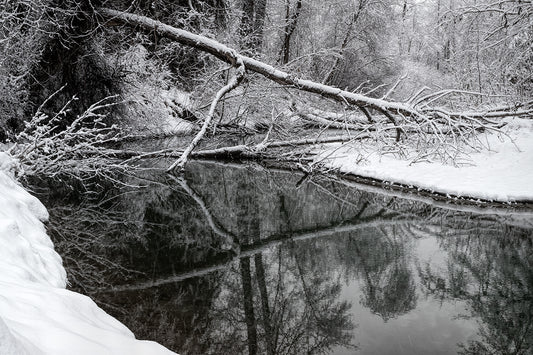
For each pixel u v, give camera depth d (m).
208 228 8.04
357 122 14.84
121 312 4.71
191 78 16.38
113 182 10.73
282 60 22.92
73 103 12.39
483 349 4.39
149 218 8.25
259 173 12.57
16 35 10.12
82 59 12.27
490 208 9.14
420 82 28.11
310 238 7.78
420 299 5.56
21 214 5.03
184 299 5.15
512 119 13.86
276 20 23.56
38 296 2.67
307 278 6.15
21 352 1.62
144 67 14.02
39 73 11.62
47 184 9.86
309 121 14.76
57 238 6.72
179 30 11.86
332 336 4.60
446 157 12.30
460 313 5.18
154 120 14.62
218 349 4.18
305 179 12.08
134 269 5.89
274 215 9.05
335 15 25.47
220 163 13.52
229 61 12.00
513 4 14.67
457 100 16.78
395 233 8.05
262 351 4.23
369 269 6.49
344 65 25.67
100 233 7.16
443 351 4.37
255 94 13.92
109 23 12.29
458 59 17.70
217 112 15.30
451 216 8.83
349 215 9.12
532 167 10.64
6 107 10.09
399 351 4.34
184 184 10.97
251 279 6.01
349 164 12.41
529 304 5.43
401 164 12.19
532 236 7.70
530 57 13.24
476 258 6.86
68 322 2.44
